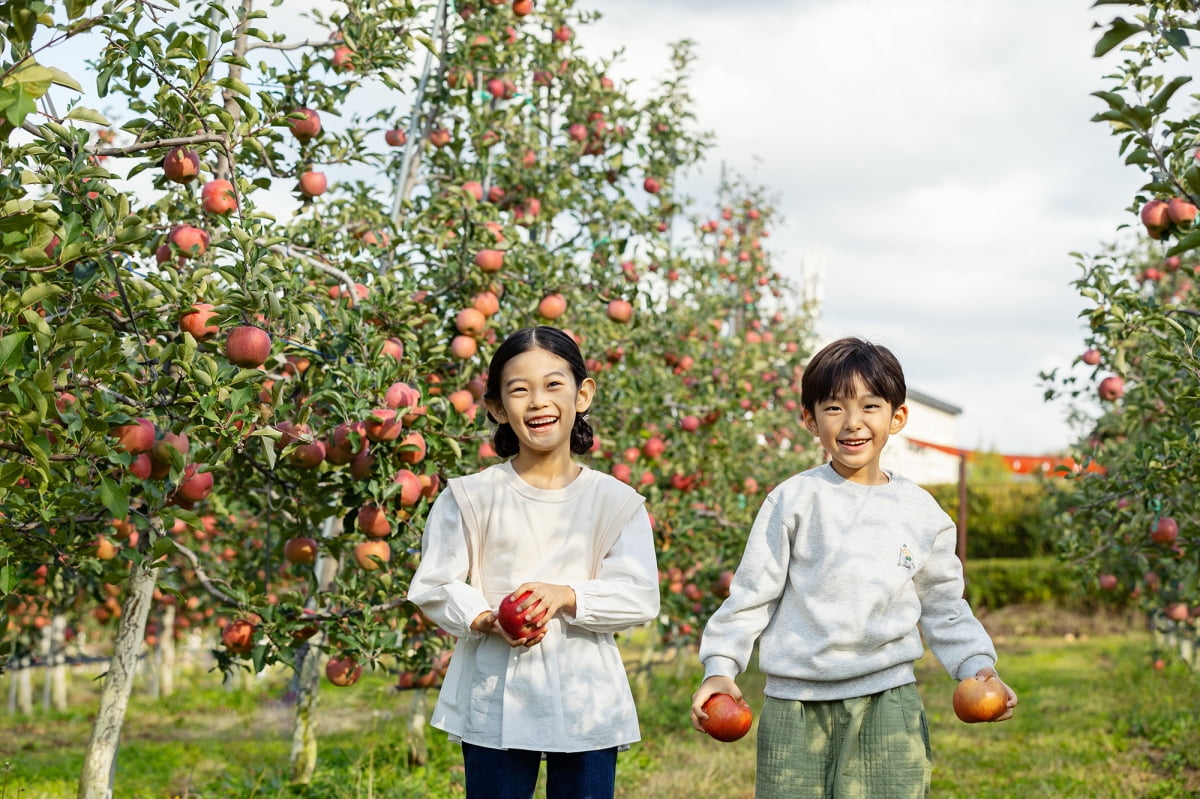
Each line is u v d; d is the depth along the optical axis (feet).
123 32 11.07
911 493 8.43
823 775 7.92
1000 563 61.57
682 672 34.60
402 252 17.80
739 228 39.01
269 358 12.14
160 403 11.22
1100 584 26.99
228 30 13.69
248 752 25.98
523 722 7.73
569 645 8.02
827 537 8.14
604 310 20.15
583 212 22.75
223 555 23.36
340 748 22.94
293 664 13.88
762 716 8.19
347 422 12.67
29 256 8.32
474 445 15.87
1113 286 14.80
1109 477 17.74
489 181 20.70
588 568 8.34
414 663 15.89
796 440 37.55
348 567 16.20
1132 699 30.32
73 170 10.37
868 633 7.88
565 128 23.27
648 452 21.26
